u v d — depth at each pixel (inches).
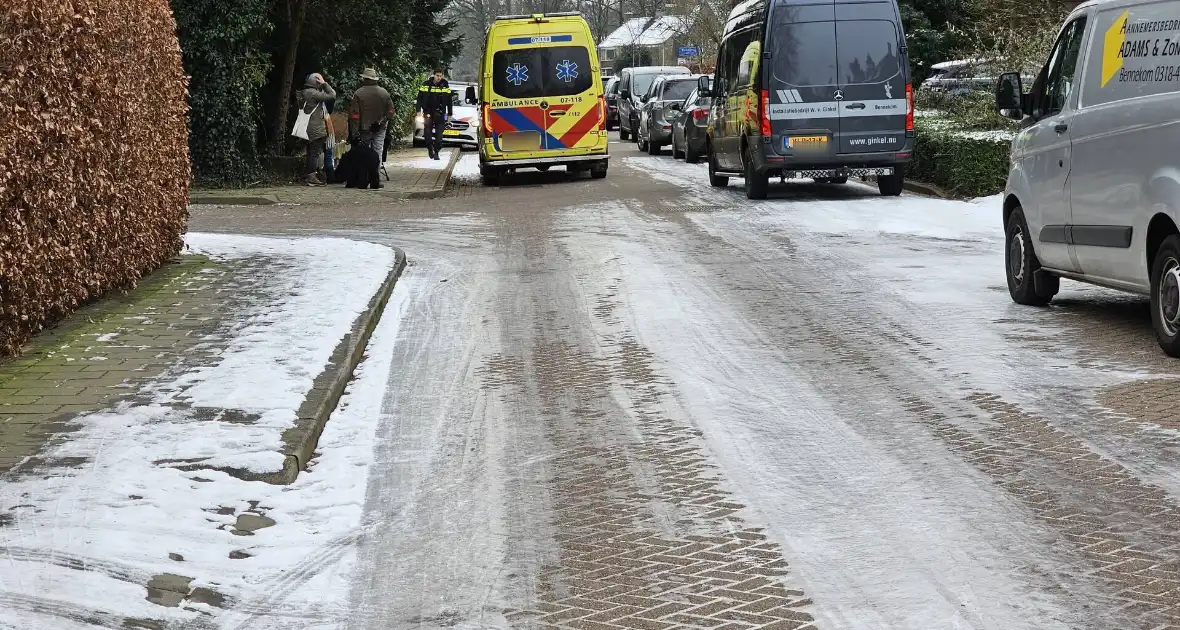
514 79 1018.1
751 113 773.9
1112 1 362.3
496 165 1019.9
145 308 394.9
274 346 333.7
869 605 172.6
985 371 311.3
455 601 179.5
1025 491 218.4
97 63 383.2
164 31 480.4
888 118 761.0
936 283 451.8
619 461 245.1
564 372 323.6
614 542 200.8
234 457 236.2
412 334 378.6
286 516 215.6
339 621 173.5
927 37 1253.7
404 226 684.1
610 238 601.9
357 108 934.4
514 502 222.7
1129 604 169.3
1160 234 327.9
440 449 257.1
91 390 288.2
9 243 312.5
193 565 190.9
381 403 295.7
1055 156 379.2
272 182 979.9
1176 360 319.0
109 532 198.4
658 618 170.4
